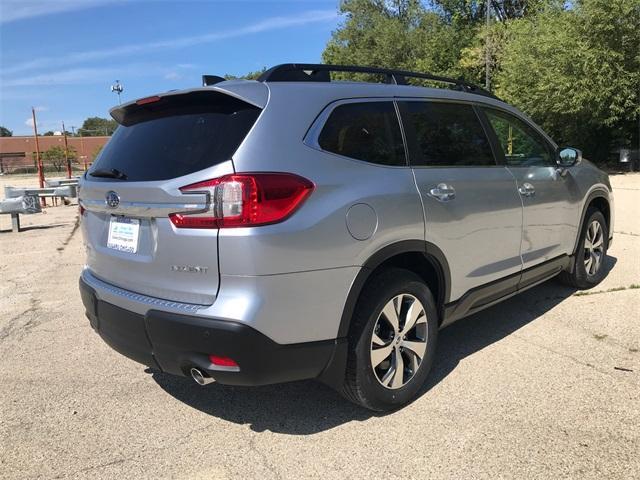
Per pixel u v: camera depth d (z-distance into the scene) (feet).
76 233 35.65
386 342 10.46
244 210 8.57
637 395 11.05
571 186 15.93
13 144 267.80
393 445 9.70
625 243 24.85
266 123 9.15
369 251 9.79
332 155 9.70
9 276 23.58
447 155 11.98
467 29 116.88
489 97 14.20
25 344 15.28
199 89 9.70
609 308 16.03
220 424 10.71
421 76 12.73
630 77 64.90
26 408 11.55
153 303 9.46
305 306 9.09
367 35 120.78
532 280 14.62
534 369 12.38
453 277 11.71
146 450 9.90
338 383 10.05
